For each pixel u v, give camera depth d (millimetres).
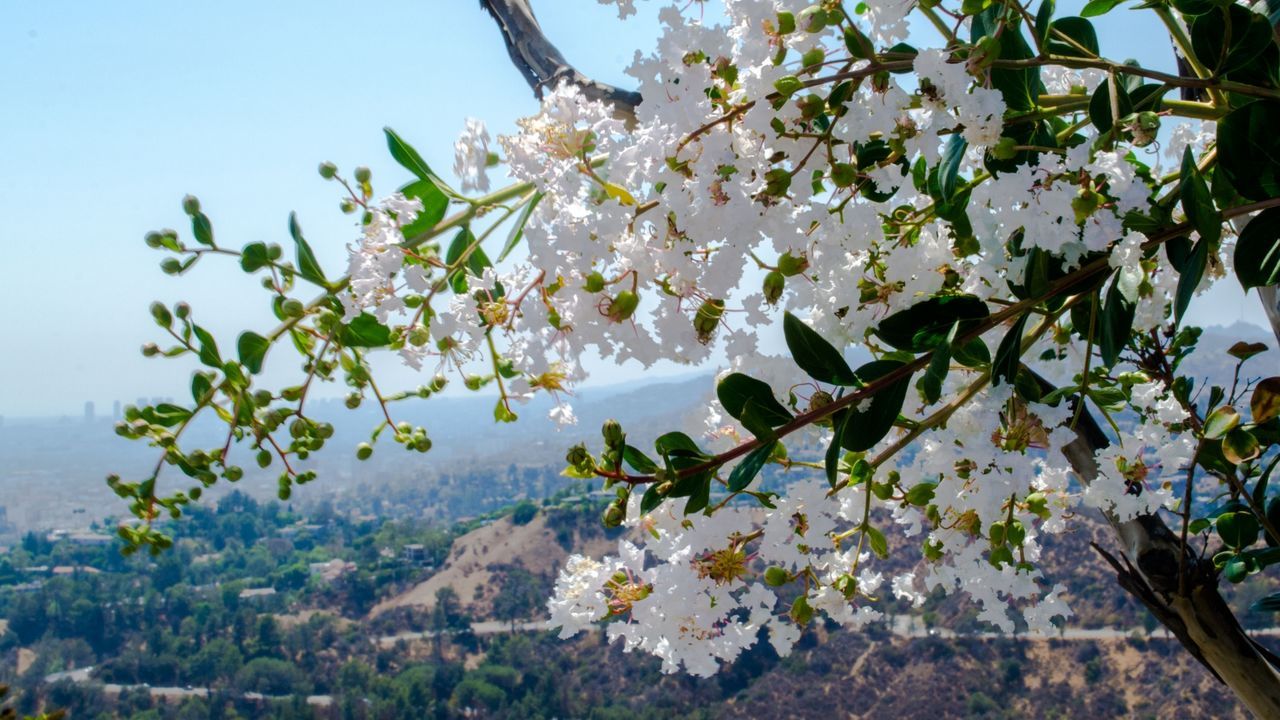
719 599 1338
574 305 1264
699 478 1249
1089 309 1466
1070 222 1217
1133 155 1431
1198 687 30906
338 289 1547
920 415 1480
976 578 1406
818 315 1367
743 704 41438
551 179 1268
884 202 1382
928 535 1462
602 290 1247
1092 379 1596
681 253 1224
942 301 1322
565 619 1396
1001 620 1396
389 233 1499
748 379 1260
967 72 1213
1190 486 1578
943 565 1453
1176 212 1510
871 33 1334
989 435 1334
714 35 1192
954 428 1383
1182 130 1711
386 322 1467
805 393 1325
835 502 1459
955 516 1440
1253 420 1655
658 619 1351
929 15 1412
